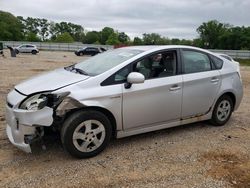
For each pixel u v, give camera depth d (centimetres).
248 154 498
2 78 1301
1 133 551
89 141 461
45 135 496
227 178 419
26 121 425
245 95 1005
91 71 504
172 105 536
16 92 465
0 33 9688
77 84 455
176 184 401
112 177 413
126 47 586
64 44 5878
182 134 577
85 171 427
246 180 415
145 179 411
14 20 10344
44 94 432
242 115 722
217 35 8550
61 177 410
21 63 2312
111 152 489
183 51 566
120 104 478
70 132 444
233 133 594
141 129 515
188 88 552
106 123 470
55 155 472
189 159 473
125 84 482
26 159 457
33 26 12431
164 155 484
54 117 441
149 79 511
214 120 618
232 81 627
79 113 448
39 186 387
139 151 496
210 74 588
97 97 456
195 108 573
